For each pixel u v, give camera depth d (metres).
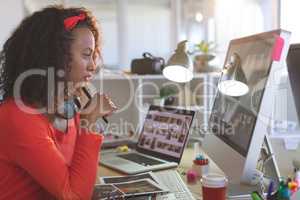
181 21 3.12
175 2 3.13
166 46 3.20
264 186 1.14
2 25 2.46
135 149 1.83
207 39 2.93
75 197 0.98
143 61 2.29
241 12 2.69
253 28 2.58
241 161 1.11
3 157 0.99
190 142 1.88
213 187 1.02
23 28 1.04
